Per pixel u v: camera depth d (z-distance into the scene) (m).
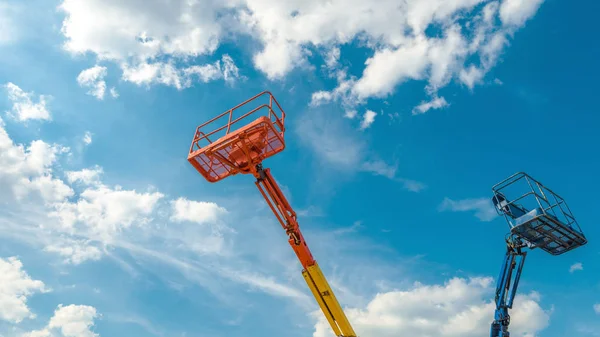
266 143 23.27
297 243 24.62
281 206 24.44
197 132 25.36
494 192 29.72
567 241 28.22
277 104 25.02
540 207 27.16
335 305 24.81
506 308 28.34
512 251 29.41
